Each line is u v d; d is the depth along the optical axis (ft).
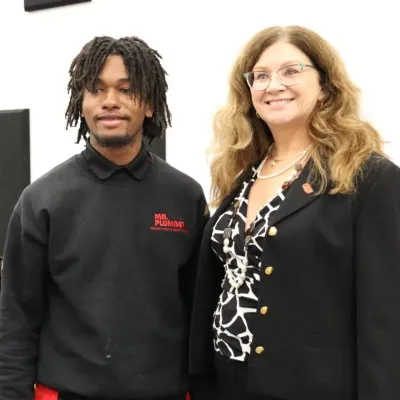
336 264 3.50
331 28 5.47
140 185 4.20
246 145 4.19
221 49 5.95
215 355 3.99
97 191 4.10
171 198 4.28
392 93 5.27
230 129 4.24
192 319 4.16
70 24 6.77
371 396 3.32
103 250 4.00
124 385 3.90
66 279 3.96
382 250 3.40
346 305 3.53
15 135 7.07
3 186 7.15
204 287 4.14
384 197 3.43
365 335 3.38
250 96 4.18
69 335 3.97
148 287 4.07
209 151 4.42
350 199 3.49
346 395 3.50
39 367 4.08
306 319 3.51
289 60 3.77
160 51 6.27
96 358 3.89
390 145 5.30
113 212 4.08
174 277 4.17
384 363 3.31
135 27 6.40
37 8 6.90
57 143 6.97
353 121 3.72
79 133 4.51
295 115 3.78
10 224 4.12
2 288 4.11
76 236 4.00
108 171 4.12
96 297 3.94
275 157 4.10
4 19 7.18
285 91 3.76
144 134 4.50
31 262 4.00
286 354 3.53
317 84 3.84
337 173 3.52
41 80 7.00
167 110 4.53
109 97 3.98
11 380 3.95
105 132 4.00
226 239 3.87
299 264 3.51
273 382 3.55
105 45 4.09
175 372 4.15
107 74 4.01
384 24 5.26
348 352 3.52
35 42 7.00
